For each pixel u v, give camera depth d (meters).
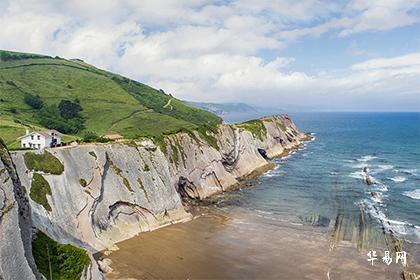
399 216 72.38
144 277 49.00
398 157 144.88
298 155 152.00
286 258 55.06
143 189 70.00
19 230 34.88
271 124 167.12
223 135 114.00
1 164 36.16
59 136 94.56
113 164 68.75
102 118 141.00
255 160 123.88
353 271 50.91
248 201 85.31
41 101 140.75
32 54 197.00
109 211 63.09
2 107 124.38
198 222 71.25
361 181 102.19
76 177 60.47
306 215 74.31
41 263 39.97
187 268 51.78
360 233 64.06
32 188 52.84
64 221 54.28
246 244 60.28
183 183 87.06
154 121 143.12
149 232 65.38
